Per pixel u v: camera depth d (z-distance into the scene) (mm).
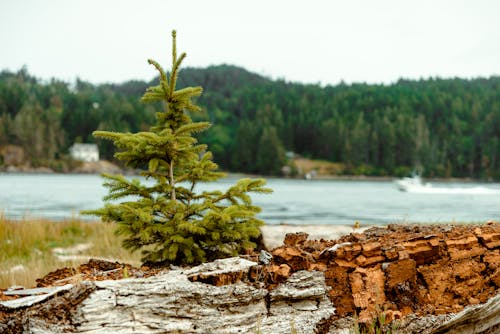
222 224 5629
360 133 143625
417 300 4000
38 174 128375
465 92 195750
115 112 151375
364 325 3844
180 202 6230
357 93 198500
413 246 4207
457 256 4203
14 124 139875
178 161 6133
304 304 3955
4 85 173625
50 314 3604
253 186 6121
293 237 4824
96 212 5684
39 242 11812
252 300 3850
